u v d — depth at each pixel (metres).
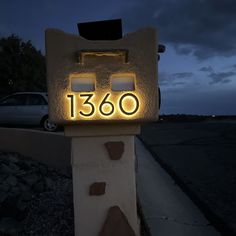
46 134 7.80
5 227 4.05
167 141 10.91
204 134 12.76
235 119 24.20
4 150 8.59
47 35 3.02
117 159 3.24
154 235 3.66
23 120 12.60
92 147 3.24
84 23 3.26
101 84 3.07
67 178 6.93
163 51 3.80
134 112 3.08
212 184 5.28
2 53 25.27
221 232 3.68
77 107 3.07
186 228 3.83
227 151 8.58
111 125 3.20
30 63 25.91
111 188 3.25
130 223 3.26
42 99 12.72
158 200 4.79
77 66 3.05
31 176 6.39
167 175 6.29
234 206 4.23
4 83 25.17
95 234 3.24
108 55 3.06
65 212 4.62
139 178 6.02
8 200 4.61
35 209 4.83
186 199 4.83
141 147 10.07
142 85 3.08
